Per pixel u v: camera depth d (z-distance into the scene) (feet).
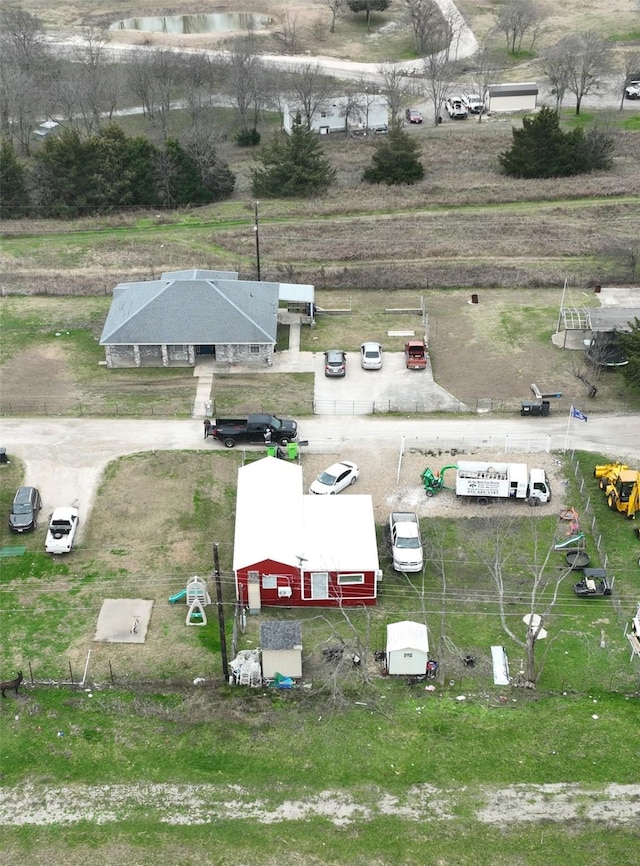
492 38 536.01
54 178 354.54
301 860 116.37
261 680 145.48
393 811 123.34
